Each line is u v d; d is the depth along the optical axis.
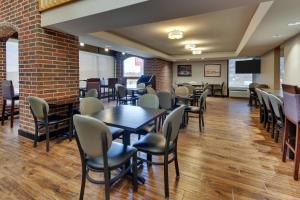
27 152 2.77
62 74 3.54
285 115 2.43
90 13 2.61
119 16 2.67
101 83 8.68
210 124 4.45
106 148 1.46
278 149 2.96
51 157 2.62
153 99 2.96
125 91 6.40
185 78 11.07
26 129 3.38
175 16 2.69
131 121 1.93
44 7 2.99
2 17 3.69
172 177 2.15
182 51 8.23
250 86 7.20
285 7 2.60
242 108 6.62
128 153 1.74
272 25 3.44
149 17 2.73
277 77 6.16
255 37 4.38
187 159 2.61
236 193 1.87
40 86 3.16
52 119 3.04
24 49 3.31
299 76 4.27
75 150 2.85
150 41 6.20
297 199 1.78
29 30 3.20
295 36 4.46
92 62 9.17
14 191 1.87
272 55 6.34
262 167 2.39
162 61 9.31
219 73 10.33
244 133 3.77
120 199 1.77
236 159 2.61
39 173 2.21
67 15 2.83
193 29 4.73
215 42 6.35
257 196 1.82
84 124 1.44
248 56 8.23
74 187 1.95
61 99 3.52
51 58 3.32
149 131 2.45
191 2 2.22
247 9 3.45
